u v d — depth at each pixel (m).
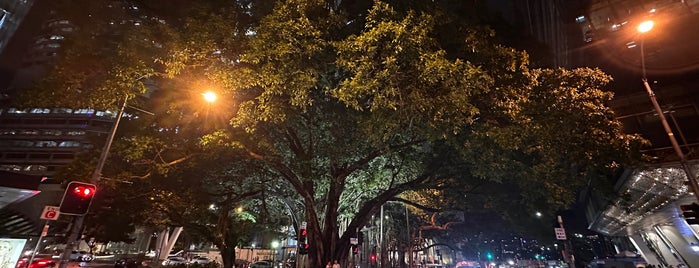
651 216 38.72
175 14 14.13
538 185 17.19
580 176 15.95
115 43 12.83
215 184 22.61
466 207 25.36
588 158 13.71
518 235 44.72
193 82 13.19
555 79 14.16
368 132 13.27
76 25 13.38
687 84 22.25
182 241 78.69
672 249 52.81
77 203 11.27
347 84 10.73
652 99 15.02
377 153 17.56
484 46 12.91
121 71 11.45
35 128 80.56
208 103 14.41
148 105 17.44
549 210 20.38
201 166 20.30
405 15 11.45
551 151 13.77
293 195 23.33
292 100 11.76
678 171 21.05
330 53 12.69
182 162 18.16
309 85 11.35
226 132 14.48
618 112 23.91
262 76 11.13
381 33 10.27
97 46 12.83
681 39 23.81
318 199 22.67
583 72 14.42
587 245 78.31
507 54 13.45
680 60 23.14
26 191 19.09
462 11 14.09
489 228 42.47
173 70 11.45
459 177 20.44
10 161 78.00
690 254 45.66
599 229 59.38
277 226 39.06
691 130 20.94
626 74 25.17
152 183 21.38
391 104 11.00
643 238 65.81
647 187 24.56
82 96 12.62
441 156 19.78
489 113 14.03
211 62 12.15
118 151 15.91
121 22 13.42
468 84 10.71
